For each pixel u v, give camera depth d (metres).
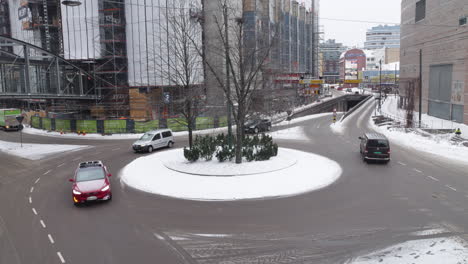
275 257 9.48
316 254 9.59
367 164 21.03
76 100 53.28
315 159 22.45
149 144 27.41
